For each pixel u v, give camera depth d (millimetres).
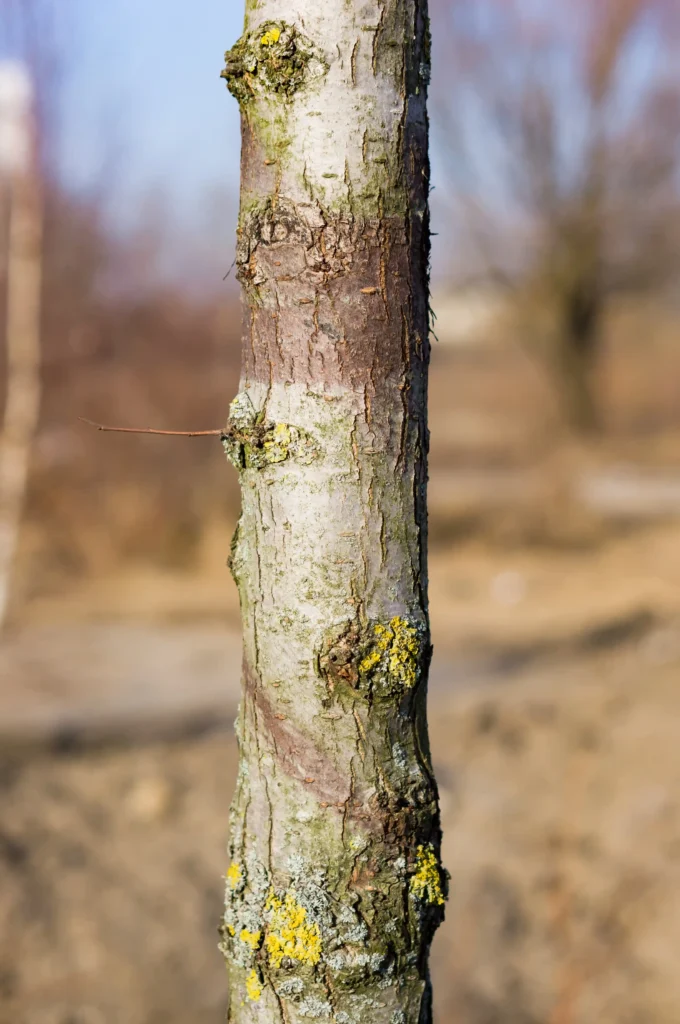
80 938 3848
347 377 1288
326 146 1253
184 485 11281
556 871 4246
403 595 1327
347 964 1323
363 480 1299
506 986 3520
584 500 13445
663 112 19062
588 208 19781
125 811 4941
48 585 9523
